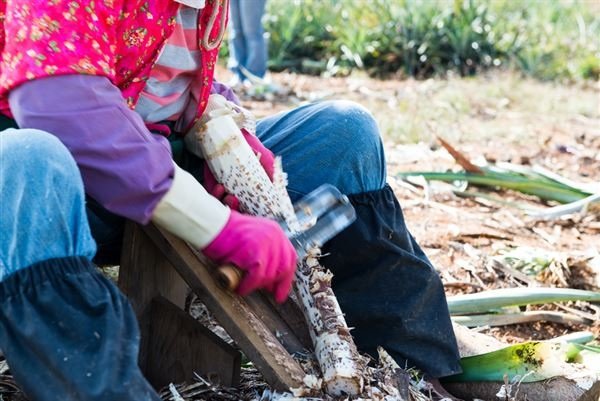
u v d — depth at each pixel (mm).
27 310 1623
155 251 2113
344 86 7266
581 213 3898
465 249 3611
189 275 1958
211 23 2033
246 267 1835
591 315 3180
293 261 1891
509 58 8062
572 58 8070
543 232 3967
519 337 3006
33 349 1617
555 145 5445
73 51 1756
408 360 2340
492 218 4105
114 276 2664
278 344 2020
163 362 2164
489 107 6500
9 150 1640
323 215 2135
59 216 1669
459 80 7402
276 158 2156
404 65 7961
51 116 1759
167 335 2152
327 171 2279
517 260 3496
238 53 6781
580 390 2355
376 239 2273
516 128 5844
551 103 6602
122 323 1658
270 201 2076
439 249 3645
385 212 2309
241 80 6820
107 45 1815
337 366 2000
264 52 6781
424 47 7984
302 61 8047
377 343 2326
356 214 2277
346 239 2277
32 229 1646
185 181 1830
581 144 5555
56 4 1753
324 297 2082
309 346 2168
